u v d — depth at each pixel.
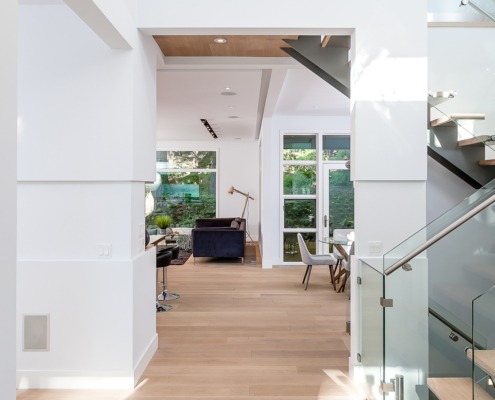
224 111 7.68
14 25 1.56
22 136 3.21
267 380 3.28
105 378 3.16
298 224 8.62
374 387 2.91
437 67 3.71
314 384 3.23
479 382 2.67
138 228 3.45
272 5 3.27
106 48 3.20
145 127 3.57
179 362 3.62
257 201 12.44
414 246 2.84
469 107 3.71
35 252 3.24
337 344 4.07
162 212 12.46
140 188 3.52
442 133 4.27
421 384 2.84
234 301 5.71
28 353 3.19
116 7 2.79
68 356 3.19
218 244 8.75
